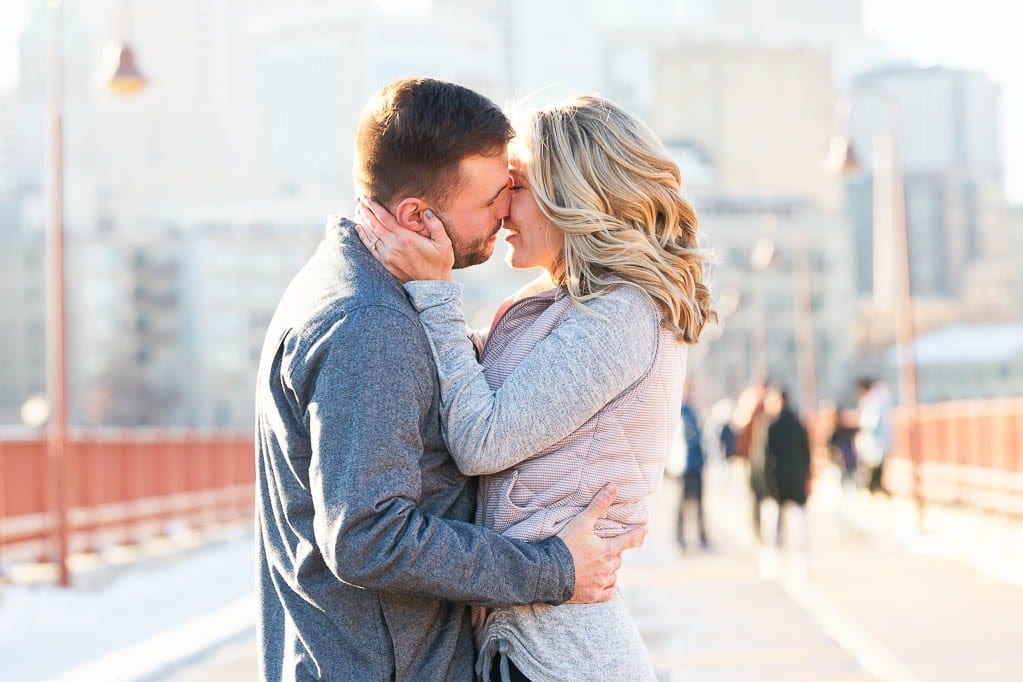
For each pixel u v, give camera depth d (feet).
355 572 8.61
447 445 9.36
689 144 602.85
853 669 31.73
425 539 8.70
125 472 64.54
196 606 47.50
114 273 498.69
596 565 9.40
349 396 8.72
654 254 9.70
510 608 9.48
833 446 77.71
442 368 9.34
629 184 9.77
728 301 290.35
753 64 610.65
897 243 91.04
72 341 502.38
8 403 504.02
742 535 72.69
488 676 9.52
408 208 9.46
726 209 454.81
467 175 9.43
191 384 490.90
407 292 9.46
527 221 10.03
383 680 9.02
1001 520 63.62
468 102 9.47
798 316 442.91
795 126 609.83
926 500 79.66
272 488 9.37
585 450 9.53
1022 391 407.23
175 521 71.67
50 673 33.24
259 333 493.77
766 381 76.28
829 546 65.31
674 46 611.47
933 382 413.18
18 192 574.15
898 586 48.24
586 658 9.43
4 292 513.45
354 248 9.37
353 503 8.57
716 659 33.35
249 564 64.64
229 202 625.41
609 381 9.46
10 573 50.96
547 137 9.89
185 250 498.69
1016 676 30.30
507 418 9.26
